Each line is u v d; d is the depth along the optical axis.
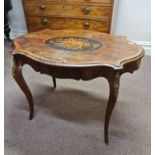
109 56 1.19
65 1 2.37
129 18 2.74
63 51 1.26
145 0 2.57
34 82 2.15
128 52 1.26
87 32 1.67
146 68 2.47
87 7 2.31
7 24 3.05
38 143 1.38
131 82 2.16
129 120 1.59
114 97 1.17
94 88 2.04
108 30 2.38
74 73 1.16
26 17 2.66
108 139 1.40
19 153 1.30
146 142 1.38
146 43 2.84
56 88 2.04
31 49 1.29
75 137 1.42
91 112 1.68
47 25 2.61
